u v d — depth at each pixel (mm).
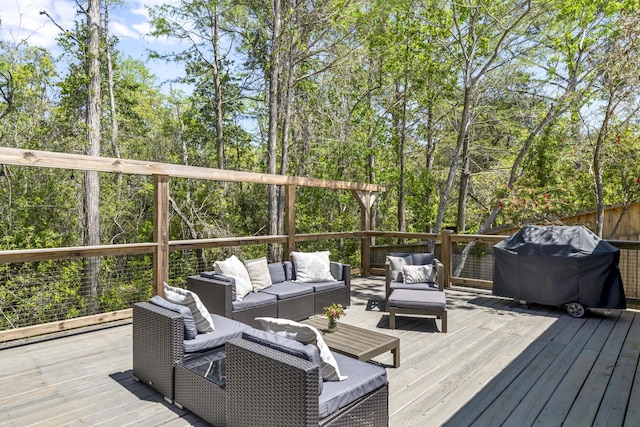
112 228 12891
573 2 9273
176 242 5301
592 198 9406
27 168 11258
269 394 2209
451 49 11445
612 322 5090
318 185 7164
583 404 2996
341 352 3303
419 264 6074
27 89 11836
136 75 18344
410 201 14016
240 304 4500
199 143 15617
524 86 11641
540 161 10734
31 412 2848
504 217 10195
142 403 3010
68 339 4398
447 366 3703
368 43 11859
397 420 2756
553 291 5461
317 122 13430
